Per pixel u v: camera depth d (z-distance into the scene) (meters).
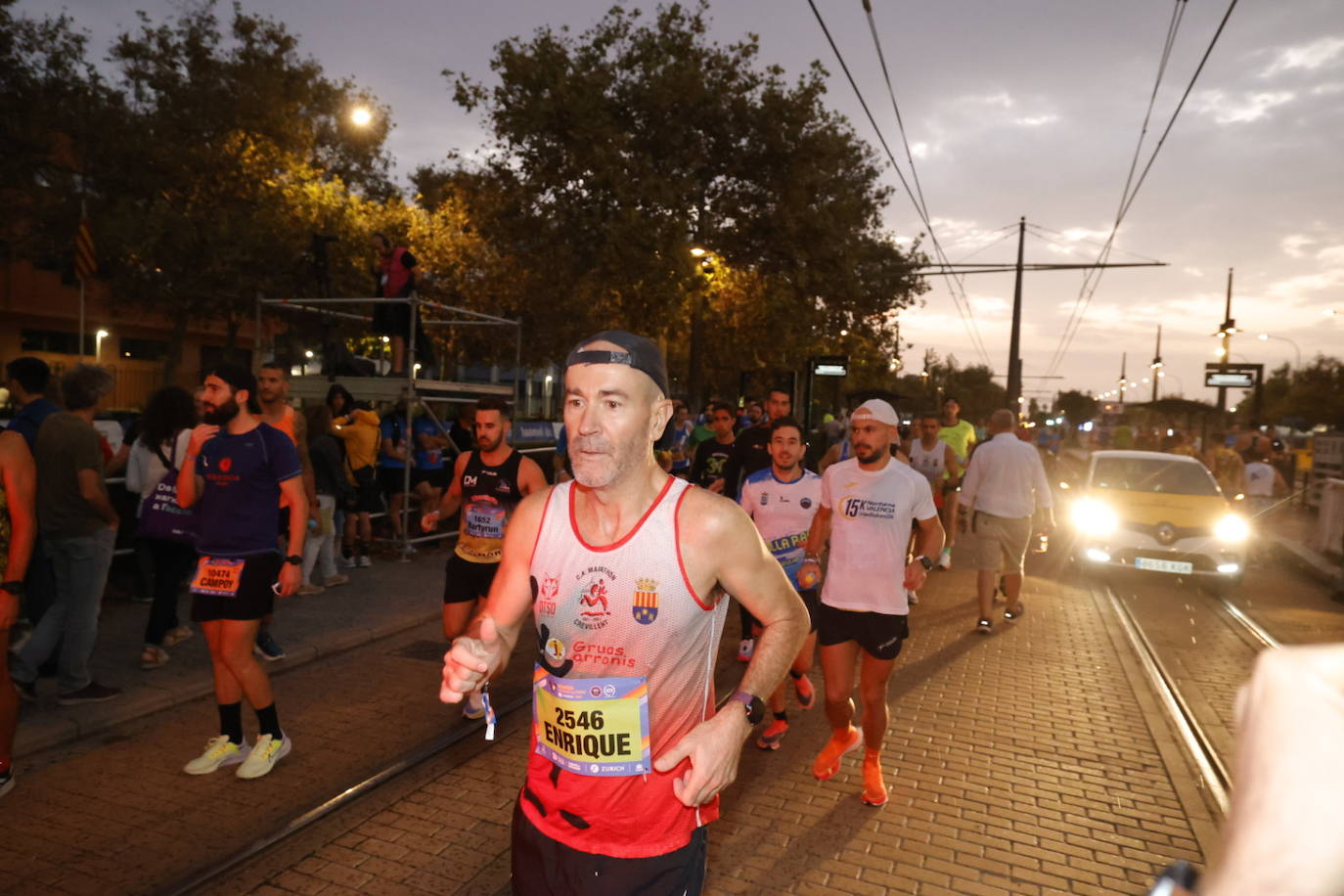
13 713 3.95
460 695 1.72
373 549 10.14
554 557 1.83
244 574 4.10
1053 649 7.16
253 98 20.94
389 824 3.84
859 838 3.87
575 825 1.87
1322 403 48.91
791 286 18.48
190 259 20.58
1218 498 10.21
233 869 3.42
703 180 18.19
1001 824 4.06
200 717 5.01
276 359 11.62
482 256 26.19
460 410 10.99
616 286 17.52
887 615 4.12
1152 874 3.66
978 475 7.66
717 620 1.92
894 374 36.47
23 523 3.83
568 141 16.70
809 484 5.05
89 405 4.81
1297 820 0.61
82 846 3.56
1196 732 5.31
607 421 1.73
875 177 23.00
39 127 17.77
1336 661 0.69
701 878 1.96
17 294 26.14
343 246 22.34
